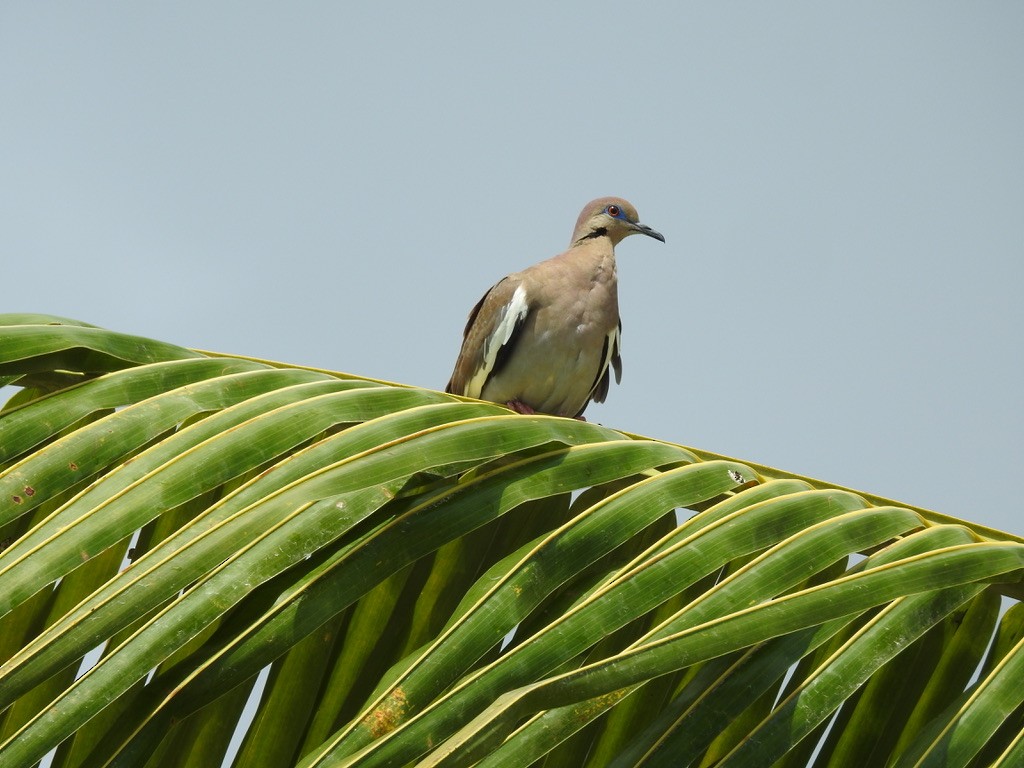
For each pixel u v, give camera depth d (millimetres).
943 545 6816
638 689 6887
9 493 6328
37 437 6812
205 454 6488
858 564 6680
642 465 7520
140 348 7785
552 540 6543
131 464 6480
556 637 5836
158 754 6445
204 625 5715
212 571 5906
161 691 5836
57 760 6285
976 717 6113
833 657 6227
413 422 7059
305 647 6812
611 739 6801
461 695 5523
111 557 7465
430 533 6621
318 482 6391
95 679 5461
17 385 7852
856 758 6875
